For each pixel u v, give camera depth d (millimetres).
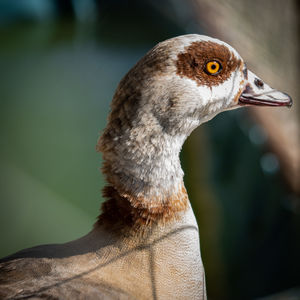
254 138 8680
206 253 9734
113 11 14125
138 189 4809
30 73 12258
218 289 9656
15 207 10203
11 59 12727
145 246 4738
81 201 10281
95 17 14375
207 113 5211
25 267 4699
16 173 10414
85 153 10609
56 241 9859
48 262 4738
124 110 4809
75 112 11109
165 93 4812
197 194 9781
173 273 4797
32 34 14133
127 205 4848
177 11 11977
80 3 14898
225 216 9562
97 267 4668
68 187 10359
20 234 9977
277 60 9055
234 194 9406
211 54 5027
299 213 8820
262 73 8930
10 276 4605
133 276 4656
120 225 4828
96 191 10398
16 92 11578
